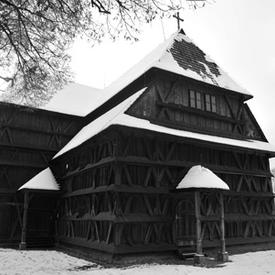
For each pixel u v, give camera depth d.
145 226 14.52
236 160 18.48
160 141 15.65
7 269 12.82
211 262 13.80
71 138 23.62
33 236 20.67
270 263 13.67
